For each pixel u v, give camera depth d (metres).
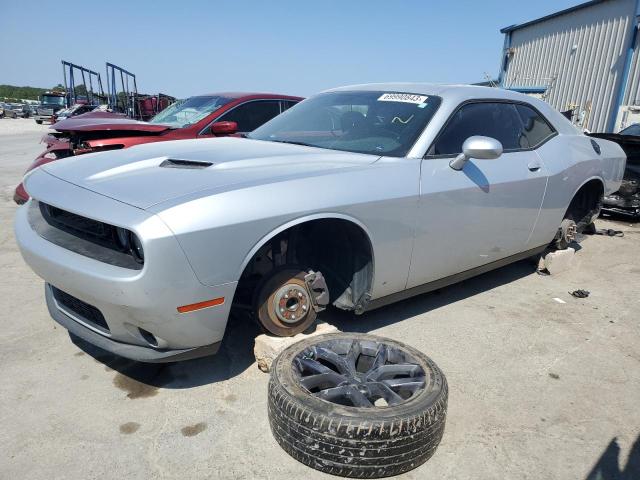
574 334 3.49
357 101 3.68
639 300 4.19
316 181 2.61
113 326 2.35
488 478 2.11
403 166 2.97
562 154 4.19
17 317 3.41
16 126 31.77
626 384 2.88
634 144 7.10
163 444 2.22
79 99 25.25
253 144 3.38
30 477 2.00
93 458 2.12
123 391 2.60
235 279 2.34
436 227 3.13
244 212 2.32
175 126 5.80
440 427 2.13
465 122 3.42
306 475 2.07
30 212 2.99
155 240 2.10
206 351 2.46
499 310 3.85
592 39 15.80
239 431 2.32
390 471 2.03
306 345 2.50
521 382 2.85
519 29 19.48
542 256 4.74
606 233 6.58
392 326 3.47
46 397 2.52
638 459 2.26
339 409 2.03
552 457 2.25
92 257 2.32
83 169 2.82
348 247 2.94
